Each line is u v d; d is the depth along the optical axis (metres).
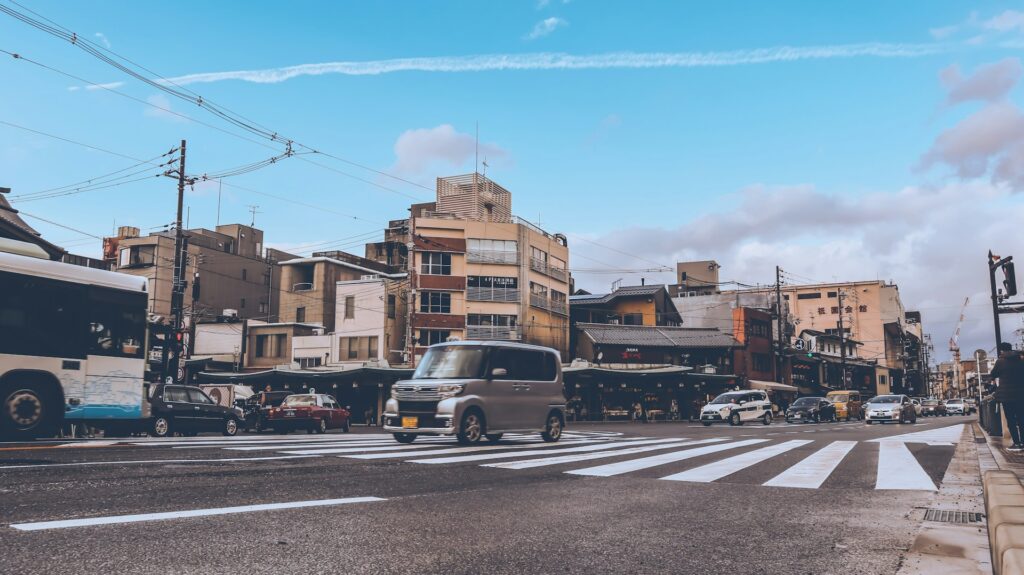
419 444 10.59
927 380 100.31
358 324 43.47
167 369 22.27
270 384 41.81
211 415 17.89
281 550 3.11
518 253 43.16
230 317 47.34
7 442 9.66
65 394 10.94
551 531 3.77
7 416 10.20
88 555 2.87
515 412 11.43
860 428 23.11
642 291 51.72
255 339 46.19
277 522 3.74
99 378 11.52
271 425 22.66
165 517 3.74
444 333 41.44
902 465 7.90
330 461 7.15
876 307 78.81
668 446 10.97
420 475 6.16
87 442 9.71
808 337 62.12
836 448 10.85
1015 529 2.07
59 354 10.91
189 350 32.00
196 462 6.61
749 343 51.62
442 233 42.28
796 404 34.44
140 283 12.51
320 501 4.50
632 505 4.72
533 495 5.11
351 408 39.44
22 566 2.66
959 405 62.16
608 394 43.53
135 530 3.38
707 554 3.30
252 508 4.12
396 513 4.18
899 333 82.44
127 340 12.09
